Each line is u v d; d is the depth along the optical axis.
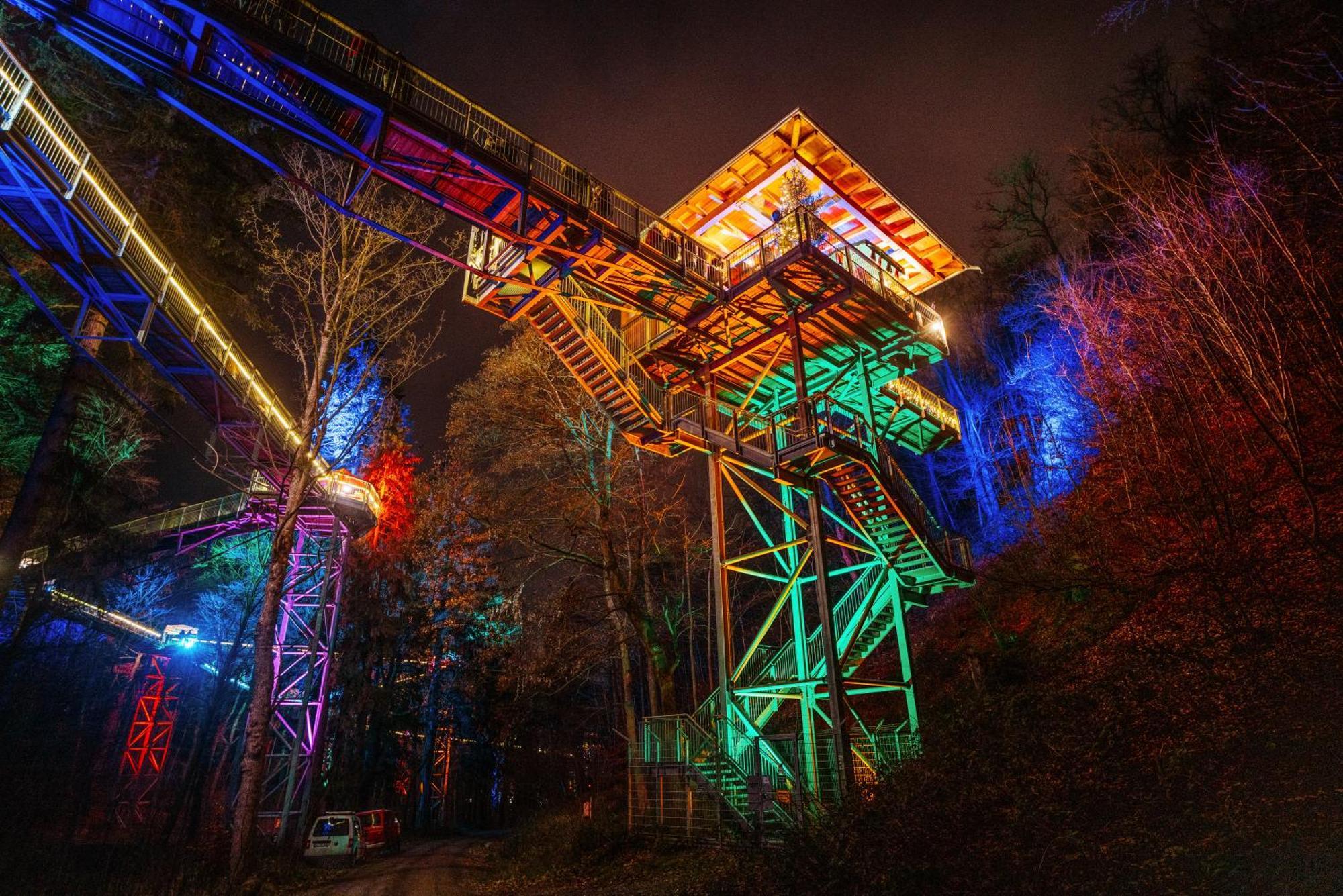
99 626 19.55
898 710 21.80
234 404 19.00
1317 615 8.50
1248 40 15.73
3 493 20.31
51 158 11.91
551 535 23.52
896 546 17.95
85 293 14.43
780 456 16.72
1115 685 9.66
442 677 44.00
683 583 29.16
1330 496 9.95
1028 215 32.53
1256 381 9.92
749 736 16.52
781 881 8.70
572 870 17.02
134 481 22.22
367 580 33.31
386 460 33.34
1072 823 7.19
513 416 23.39
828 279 16.66
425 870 21.09
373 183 17.89
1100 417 15.03
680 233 16.45
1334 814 5.79
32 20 14.00
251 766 15.83
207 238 18.05
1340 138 11.49
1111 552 13.93
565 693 35.41
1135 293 13.61
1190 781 7.03
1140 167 16.50
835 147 18.05
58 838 12.89
